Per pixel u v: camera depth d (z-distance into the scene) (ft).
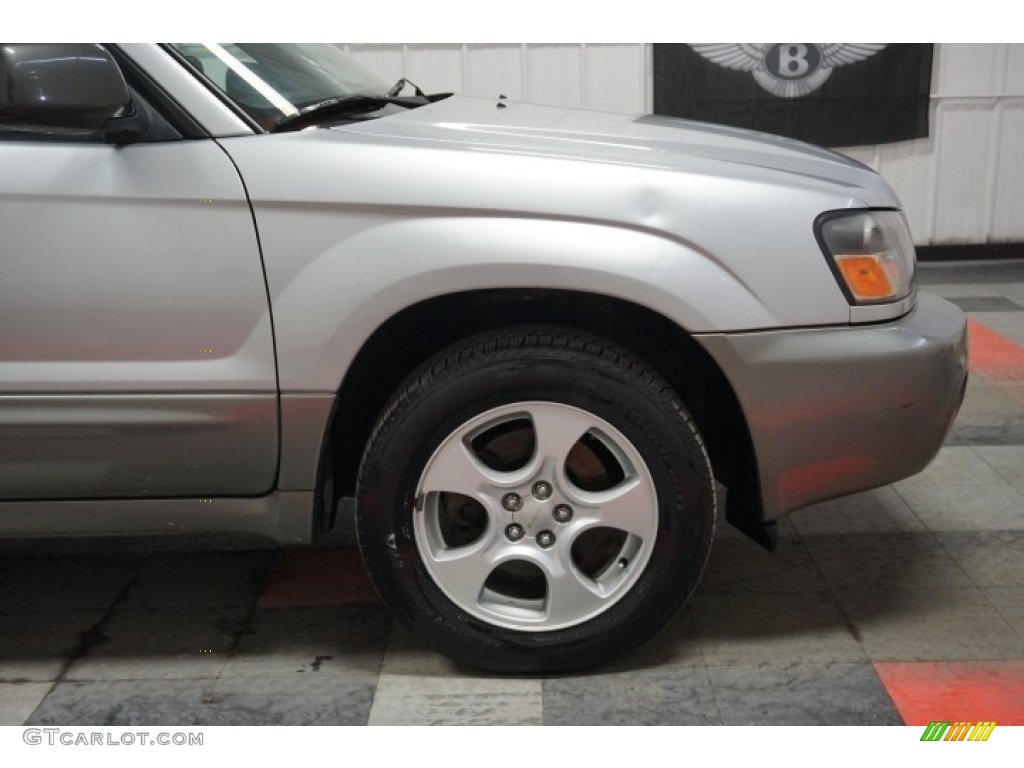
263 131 7.30
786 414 7.38
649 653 8.14
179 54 7.32
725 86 22.41
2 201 7.02
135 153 7.09
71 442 7.39
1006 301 19.36
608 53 22.38
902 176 22.95
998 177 22.93
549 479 7.48
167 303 7.14
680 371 8.11
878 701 7.47
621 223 7.07
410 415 7.29
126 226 7.05
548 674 7.86
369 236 7.06
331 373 7.22
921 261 23.45
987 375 14.87
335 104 7.98
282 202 7.04
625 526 7.54
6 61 6.93
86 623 8.80
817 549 9.80
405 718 7.40
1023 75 22.20
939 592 8.97
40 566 9.84
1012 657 7.98
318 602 9.09
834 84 22.29
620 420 7.28
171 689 7.84
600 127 8.72
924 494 10.96
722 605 8.82
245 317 7.16
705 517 7.48
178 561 9.89
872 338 7.38
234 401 7.28
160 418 7.31
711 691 7.63
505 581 7.97
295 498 7.59
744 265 7.17
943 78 22.30
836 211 7.38
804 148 8.96
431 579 7.64
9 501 7.65
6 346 7.19
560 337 7.27
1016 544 9.80
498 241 7.00
